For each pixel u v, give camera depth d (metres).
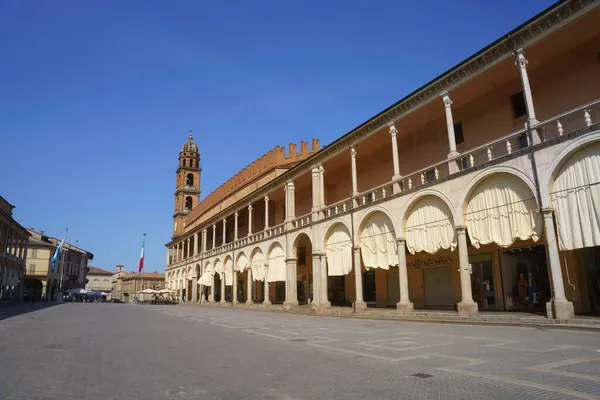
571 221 15.56
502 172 18.03
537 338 12.06
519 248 21.44
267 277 39.00
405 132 28.09
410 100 23.86
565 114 15.97
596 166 14.96
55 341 14.51
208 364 9.58
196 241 63.47
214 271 53.94
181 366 9.38
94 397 6.77
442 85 22.09
